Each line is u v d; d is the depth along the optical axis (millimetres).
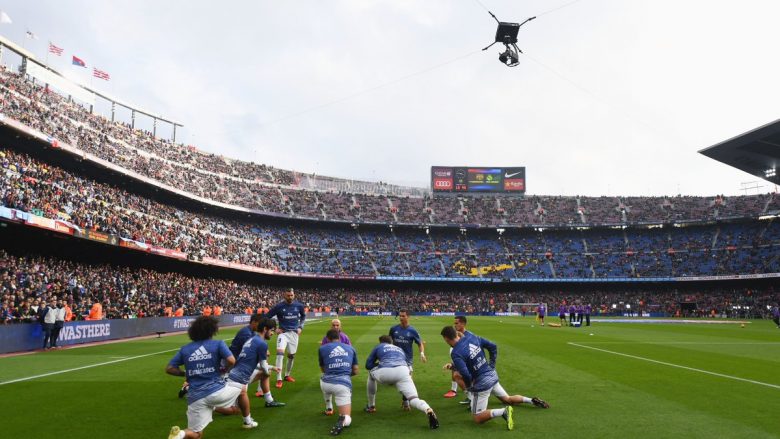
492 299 72625
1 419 8445
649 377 13141
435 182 87438
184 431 6285
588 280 70750
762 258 66562
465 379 8172
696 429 7926
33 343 19469
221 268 57625
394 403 10039
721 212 75375
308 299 66375
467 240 81875
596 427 8023
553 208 84250
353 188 87250
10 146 36281
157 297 36594
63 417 8609
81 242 36344
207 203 57156
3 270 25672
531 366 15242
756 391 11180
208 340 6789
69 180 37062
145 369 14273
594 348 20969
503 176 88000
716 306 65375
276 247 67562
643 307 67750
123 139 51781
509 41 18375
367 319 54438
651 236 78812
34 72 43500
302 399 10289
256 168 77125
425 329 35969
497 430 7875
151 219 46188
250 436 7508
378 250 75938
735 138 53000
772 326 41062
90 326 22766
